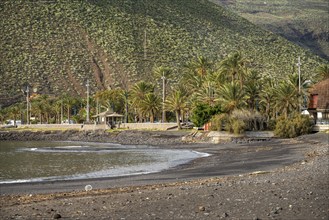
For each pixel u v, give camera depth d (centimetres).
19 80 18538
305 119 7694
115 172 3759
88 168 4153
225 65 9356
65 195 2338
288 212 1633
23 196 2361
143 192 2238
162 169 3900
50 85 18675
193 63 11875
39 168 4216
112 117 12038
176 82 18812
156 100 11200
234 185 2327
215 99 8925
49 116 16275
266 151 5356
